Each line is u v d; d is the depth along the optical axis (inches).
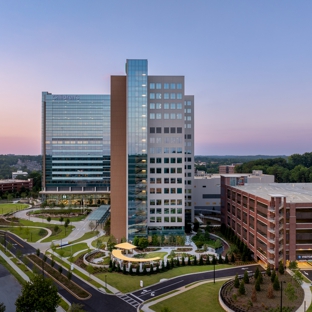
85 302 2426.2
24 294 2009.1
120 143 4357.8
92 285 2755.9
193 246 3986.2
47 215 6314.0
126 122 4306.1
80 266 3265.3
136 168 4195.4
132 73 4220.0
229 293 2474.2
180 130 4372.5
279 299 2378.2
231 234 4308.6
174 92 4370.1
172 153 4355.3
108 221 5216.5
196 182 6348.4
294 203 3181.6
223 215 5024.6
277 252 3061.0
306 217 3208.7
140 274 2992.1
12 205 7716.5
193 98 5644.7
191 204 5561.0
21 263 3380.9
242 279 2812.5
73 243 4227.4
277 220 3070.9
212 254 3644.2
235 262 3398.1
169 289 2645.2
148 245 3993.6
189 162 5575.8
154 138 4340.6
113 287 2701.8
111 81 4370.1
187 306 2314.2
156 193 4340.6
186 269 3147.1
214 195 6353.3
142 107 4222.4
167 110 4360.2
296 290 2566.4
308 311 2178.9
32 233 4830.2
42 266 3272.6
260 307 2228.1
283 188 4463.6
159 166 4343.0
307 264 3223.4
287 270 3043.8
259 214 3452.3
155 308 2299.5
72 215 6348.4
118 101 4367.6
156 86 4352.9
